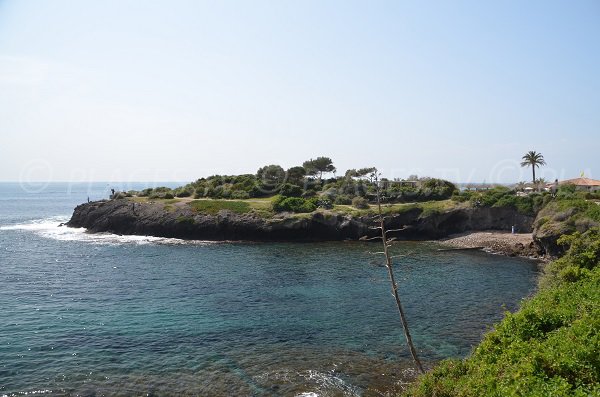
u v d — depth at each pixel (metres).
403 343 28.98
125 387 22.25
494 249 69.81
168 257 63.00
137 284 45.50
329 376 23.92
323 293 42.31
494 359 18.48
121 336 29.67
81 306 36.88
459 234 83.62
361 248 73.19
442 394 17.83
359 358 26.47
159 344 28.34
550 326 19.86
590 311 19.50
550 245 60.00
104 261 58.97
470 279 49.06
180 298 40.00
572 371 13.70
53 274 50.06
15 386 22.09
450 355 26.91
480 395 14.95
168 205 88.94
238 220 81.88
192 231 82.50
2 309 35.59
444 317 34.69
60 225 98.75
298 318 34.31
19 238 80.38
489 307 37.59
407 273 52.44
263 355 26.81
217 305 37.78
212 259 61.78
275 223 81.31
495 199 84.69
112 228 88.00
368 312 36.03
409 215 83.75
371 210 84.44
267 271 53.31
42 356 26.00
